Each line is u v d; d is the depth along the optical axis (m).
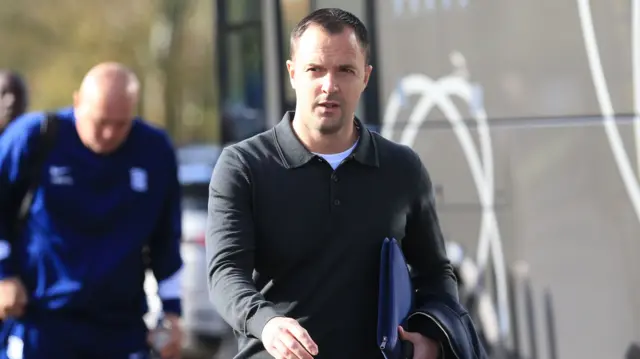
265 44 27.47
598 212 21.25
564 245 21.61
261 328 11.38
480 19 22.56
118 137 17.27
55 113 17.52
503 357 22.12
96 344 17.34
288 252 12.22
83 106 17.22
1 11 80.31
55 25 80.81
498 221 22.30
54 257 17.19
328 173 12.33
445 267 13.22
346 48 11.98
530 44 21.95
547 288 21.73
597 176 21.23
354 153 12.39
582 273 21.42
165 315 18.11
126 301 17.59
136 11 80.56
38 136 17.23
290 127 12.47
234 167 12.27
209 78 74.00
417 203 12.84
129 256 17.45
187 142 70.88
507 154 22.23
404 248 13.23
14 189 17.25
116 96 17.03
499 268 22.30
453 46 22.91
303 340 10.99
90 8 80.81
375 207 12.42
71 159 17.27
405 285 12.41
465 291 22.62
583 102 21.38
